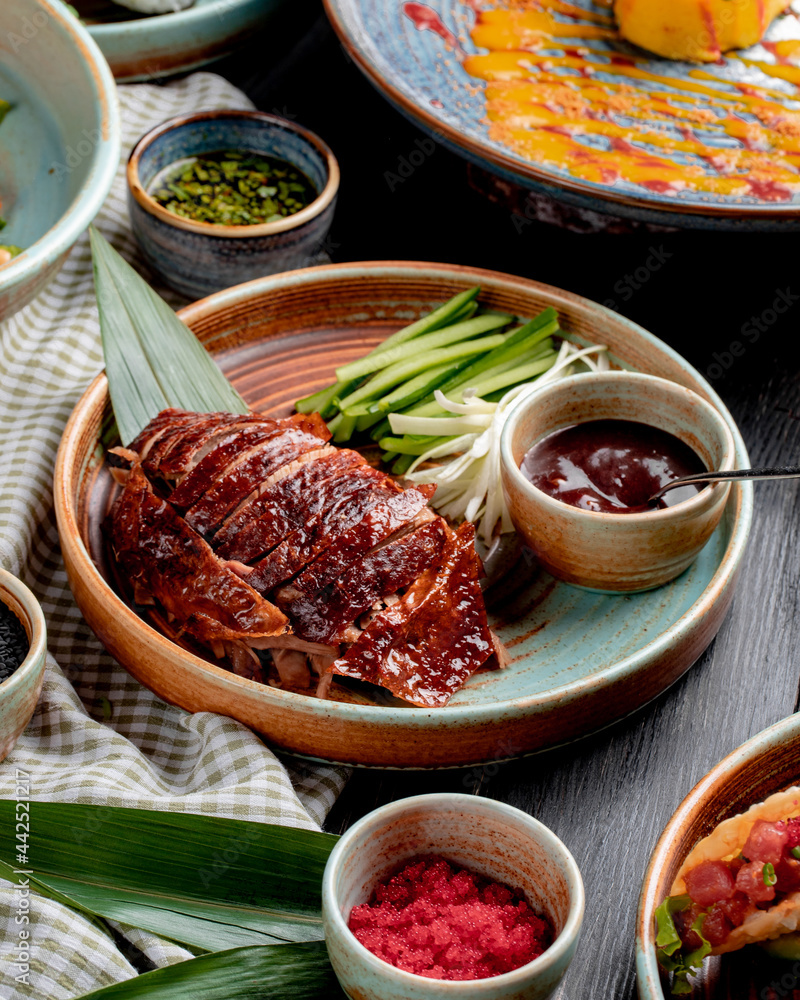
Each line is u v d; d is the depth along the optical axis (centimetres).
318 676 122
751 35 146
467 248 142
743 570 127
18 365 134
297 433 125
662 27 145
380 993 109
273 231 135
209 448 124
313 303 135
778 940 112
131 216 137
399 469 131
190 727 120
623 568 123
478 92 143
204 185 141
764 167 139
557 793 120
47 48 136
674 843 112
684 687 123
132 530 123
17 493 127
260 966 112
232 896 114
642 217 133
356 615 121
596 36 148
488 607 125
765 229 133
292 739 119
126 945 115
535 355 133
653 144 141
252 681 119
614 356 133
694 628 121
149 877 114
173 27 144
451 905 112
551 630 124
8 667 118
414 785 121
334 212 142
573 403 127
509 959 111
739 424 133
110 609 120
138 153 138
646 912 111
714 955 112
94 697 123
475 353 133
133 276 131
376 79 138
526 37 147
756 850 111
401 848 113
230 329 134
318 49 154
